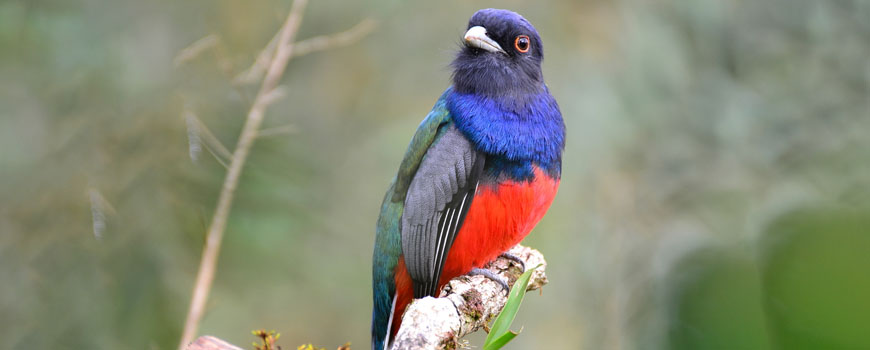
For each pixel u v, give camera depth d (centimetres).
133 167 1062
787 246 1272
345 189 1385
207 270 895
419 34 1462
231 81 980
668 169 1502
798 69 1545
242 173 1089
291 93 1447
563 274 1433
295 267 1156
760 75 1547
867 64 1527
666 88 1466
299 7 1005
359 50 1466
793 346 1176
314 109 1469
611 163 1462
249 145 956
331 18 1421
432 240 795
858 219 1255
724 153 1512
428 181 797
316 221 1157
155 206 1051
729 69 1522
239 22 1303
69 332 1010
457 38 1409
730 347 1394
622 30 1452
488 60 808
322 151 1441
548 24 1447
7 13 1112
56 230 1038
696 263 1466
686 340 1425
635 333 1439
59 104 1101
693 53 1491
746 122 1506
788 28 1538
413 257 802
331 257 1265
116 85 1105
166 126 1069
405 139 1395
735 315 1409
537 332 1434
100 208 983
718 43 1512
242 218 1096
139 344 1013
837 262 1199
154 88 1101
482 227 789
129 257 1038
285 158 1130
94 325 1012
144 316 1023
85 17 1157
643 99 1451
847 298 1152
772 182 1520
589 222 1445
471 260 797
